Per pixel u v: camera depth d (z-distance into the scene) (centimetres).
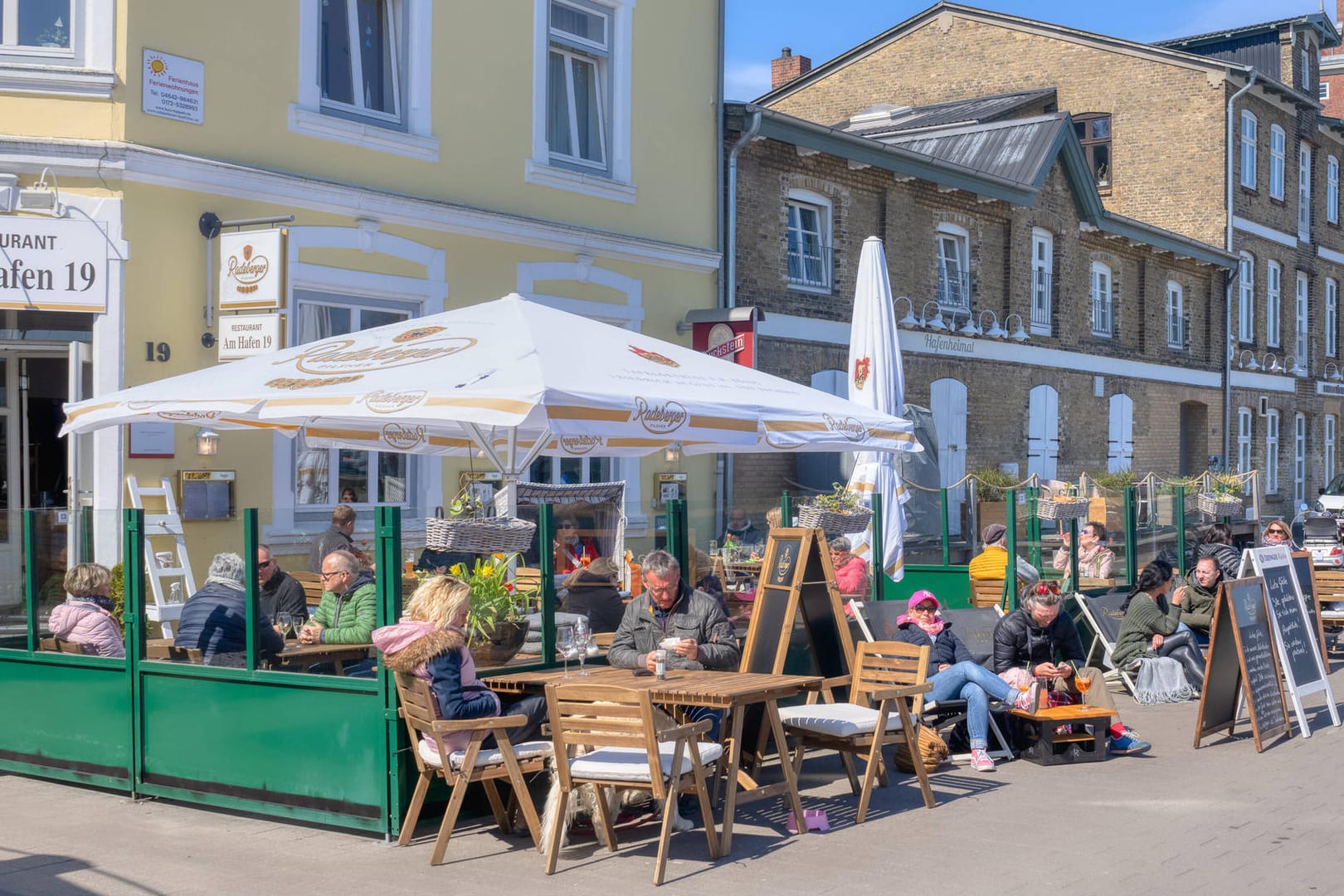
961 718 916
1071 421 2366
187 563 755
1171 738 966
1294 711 1017
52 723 799
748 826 721
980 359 2120
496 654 738
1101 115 3028
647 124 1523
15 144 1038
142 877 621
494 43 1359
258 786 719
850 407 890
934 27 3183
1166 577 1117
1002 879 621
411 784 687
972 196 2088
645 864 648
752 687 665
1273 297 3209
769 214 1714
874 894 600
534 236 1382
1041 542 1251
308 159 1195
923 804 770
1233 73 2878
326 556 738
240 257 1089
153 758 757
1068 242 2338
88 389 1077
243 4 1148
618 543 841
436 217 1288
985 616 1072
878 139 2530
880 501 1200
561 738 637
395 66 1291
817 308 1792
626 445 1012
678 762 630
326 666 737
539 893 602
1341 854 661
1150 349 2627
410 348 796
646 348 856
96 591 792
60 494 1098
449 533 712
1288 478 3266
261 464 1155
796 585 820
